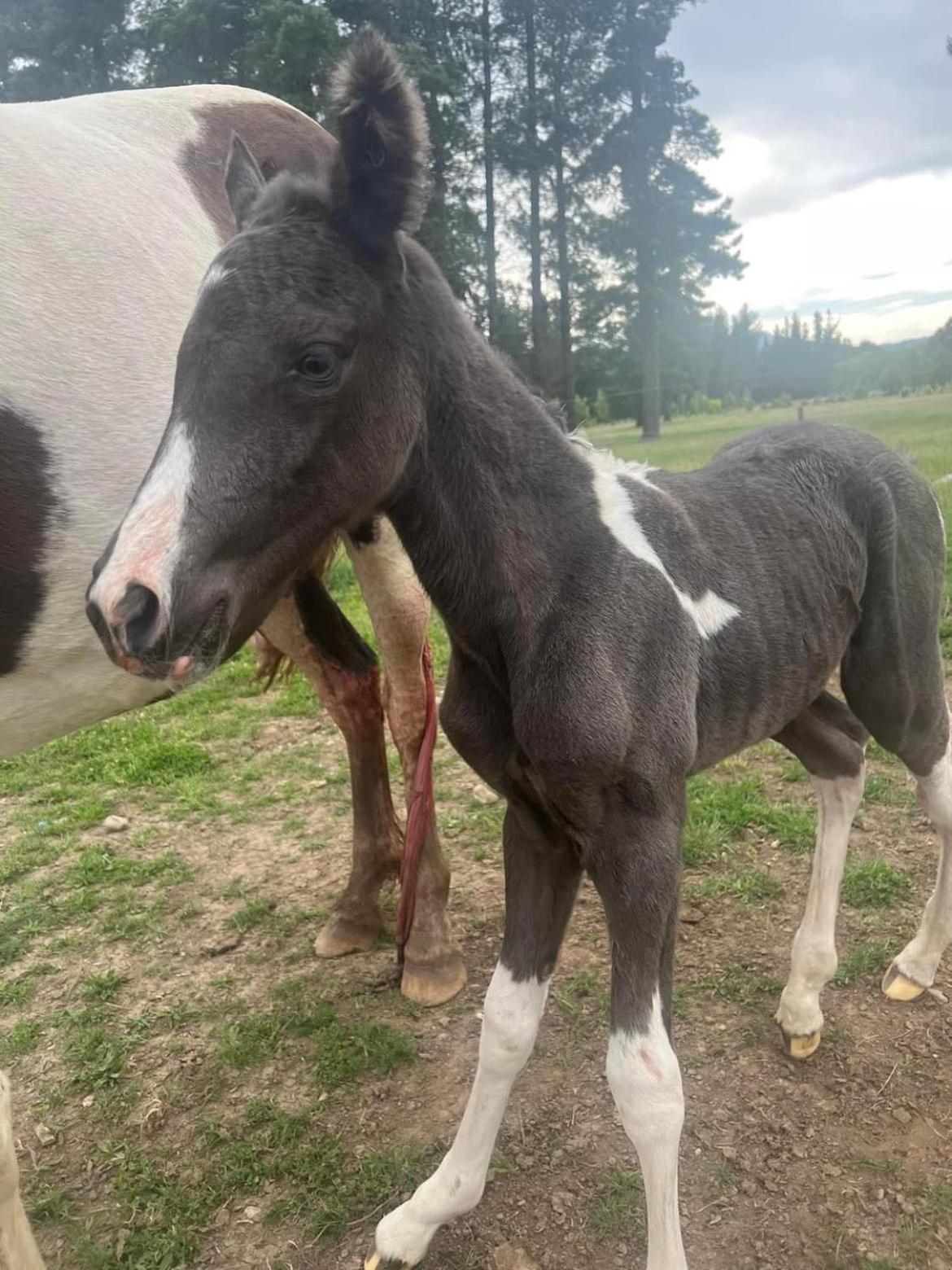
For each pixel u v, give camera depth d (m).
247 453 1.39
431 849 2.95
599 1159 2.21
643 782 1.67
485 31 18.66
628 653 1.67
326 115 1.50
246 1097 2.53
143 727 5.46
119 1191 2.26
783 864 3.34
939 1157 2.13
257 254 1.43
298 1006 2.86
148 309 2.15
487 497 1.66
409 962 2.89
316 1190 2.22
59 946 3.29
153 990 3.01
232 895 3.55
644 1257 1.97
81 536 2.05
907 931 2.90
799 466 2.31
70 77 13.31
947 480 7.66
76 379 2.02
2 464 1.93
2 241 1.96
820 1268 1.90
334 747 4.98
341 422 1.49
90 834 4.18
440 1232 2.06
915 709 2.35
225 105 2.64
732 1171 2.13
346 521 1.60
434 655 5.82
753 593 2.00
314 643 2.99
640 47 19.45
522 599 1.66
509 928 1.94
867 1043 2.48
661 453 11.98
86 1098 2.56
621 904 1.69
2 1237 1.83
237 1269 2.04
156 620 1.32
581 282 21.39
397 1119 2.41
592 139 20.08
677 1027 2.58
